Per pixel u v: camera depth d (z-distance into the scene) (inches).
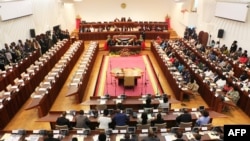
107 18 1203.2
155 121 340.2
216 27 837.8
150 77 647.8
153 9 1200.2
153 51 869.2
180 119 346.3
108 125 343.0
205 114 345.1
